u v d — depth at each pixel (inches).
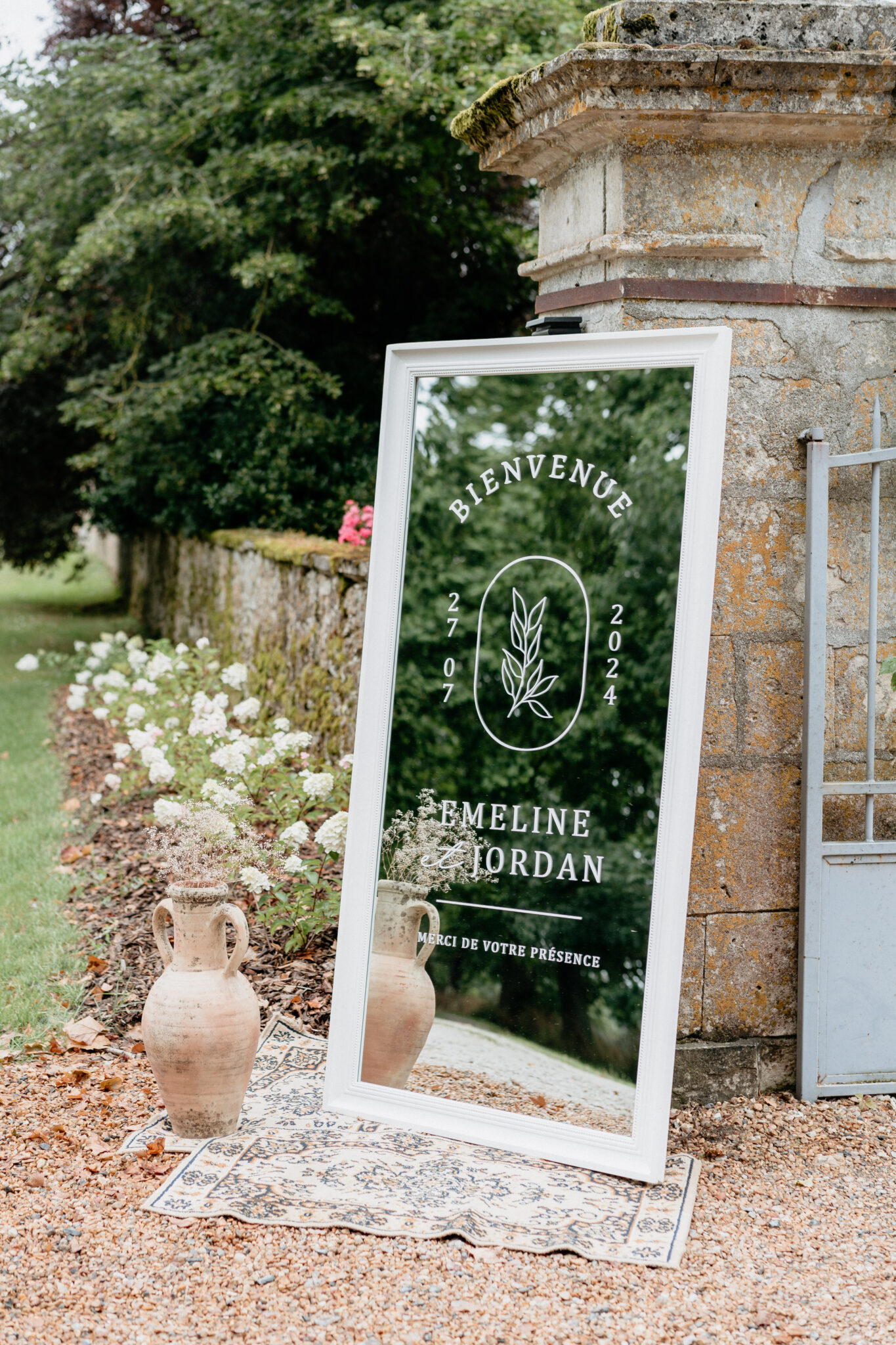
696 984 147.2
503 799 136.0
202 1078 128.5
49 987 173.8
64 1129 134.6
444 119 393.4
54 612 760.3
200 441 475.8
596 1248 110.3
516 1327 98.5
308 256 439.8
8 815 276.1
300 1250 109.1
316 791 195.3
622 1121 125.3
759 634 147.4
